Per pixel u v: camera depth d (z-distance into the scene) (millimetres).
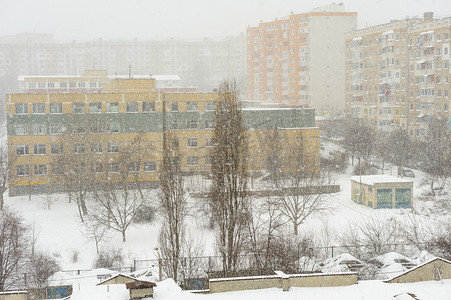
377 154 100500
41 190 84938
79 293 23516
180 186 45906
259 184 79250
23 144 84500
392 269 42062
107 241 59406
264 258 43312
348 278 25266
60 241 60062
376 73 125438
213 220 59531
